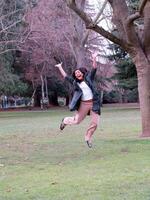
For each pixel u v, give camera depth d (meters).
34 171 9.38
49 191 7.33
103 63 56.62
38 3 42.31
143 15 15.16
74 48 41.22
